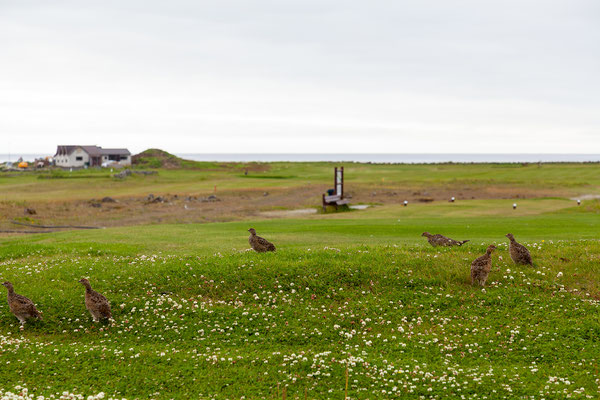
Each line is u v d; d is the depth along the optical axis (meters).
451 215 51.84
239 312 16.58
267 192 87.44
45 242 30.83
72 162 169.12
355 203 74.44
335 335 15.07
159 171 135.25
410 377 12.05
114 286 18.83
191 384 11.89
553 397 10.75
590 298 16.45
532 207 59.19
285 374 12.36
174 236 32.81
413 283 18.33
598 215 46.22
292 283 18.47
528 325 15.06
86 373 12.54
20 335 15.34
